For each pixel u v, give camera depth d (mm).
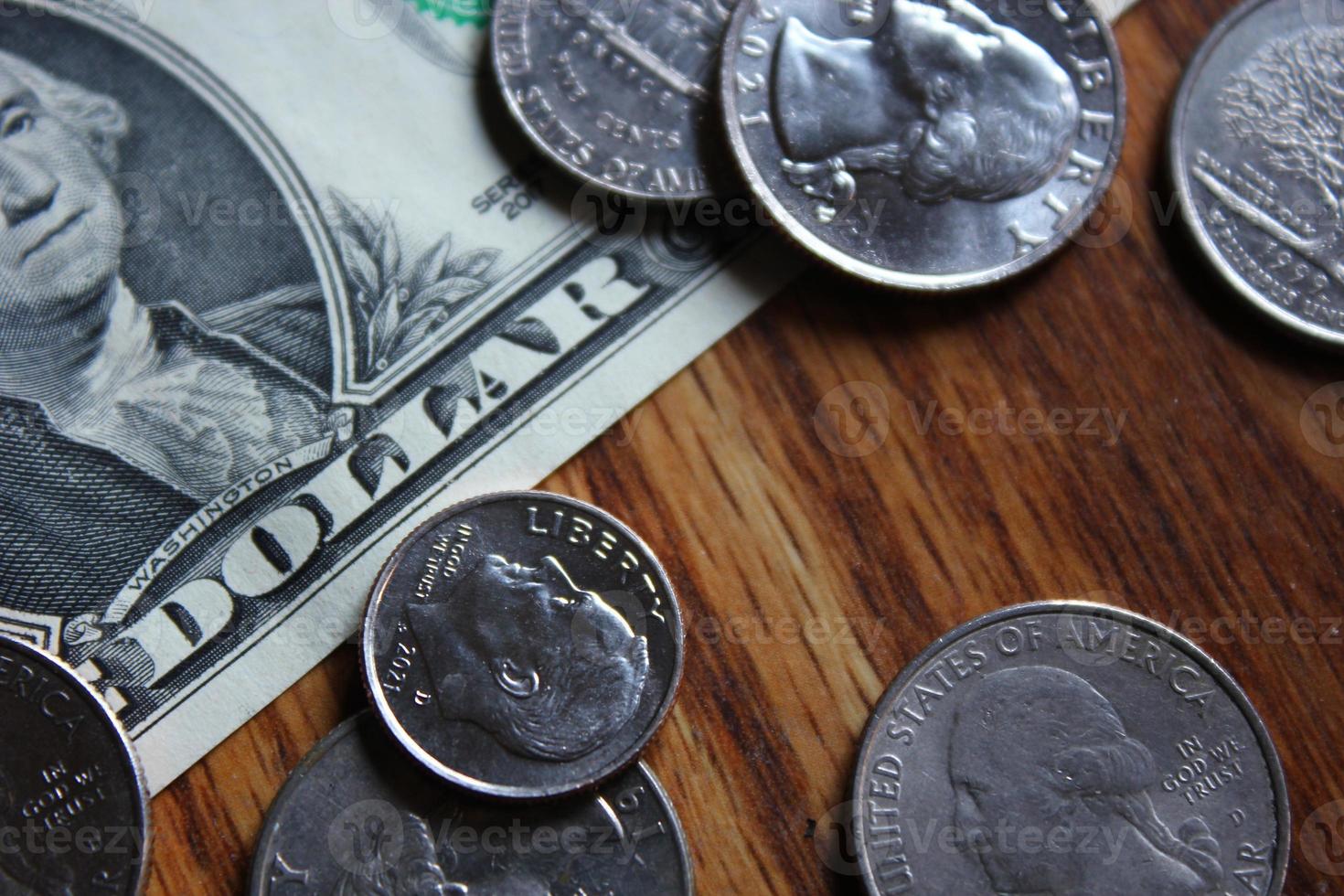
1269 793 180
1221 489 187
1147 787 180
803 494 187
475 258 189
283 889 178
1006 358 189
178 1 190
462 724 179
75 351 187
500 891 178
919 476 187
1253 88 189
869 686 184
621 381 188
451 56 190
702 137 187
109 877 177
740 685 184
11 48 189
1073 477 187
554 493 183
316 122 189
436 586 180
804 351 188
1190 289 189
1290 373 188
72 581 184
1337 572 187
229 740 183
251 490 185
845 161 186
